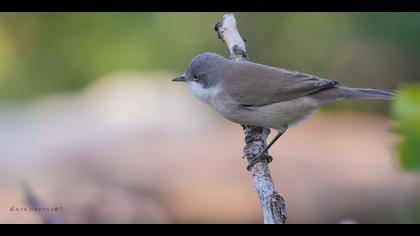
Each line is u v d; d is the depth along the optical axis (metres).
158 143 13.97
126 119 15.17
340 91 7.74
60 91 17.80
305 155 13.33
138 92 16.25
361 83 17.16
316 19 17.09
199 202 12.09
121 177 12.66
